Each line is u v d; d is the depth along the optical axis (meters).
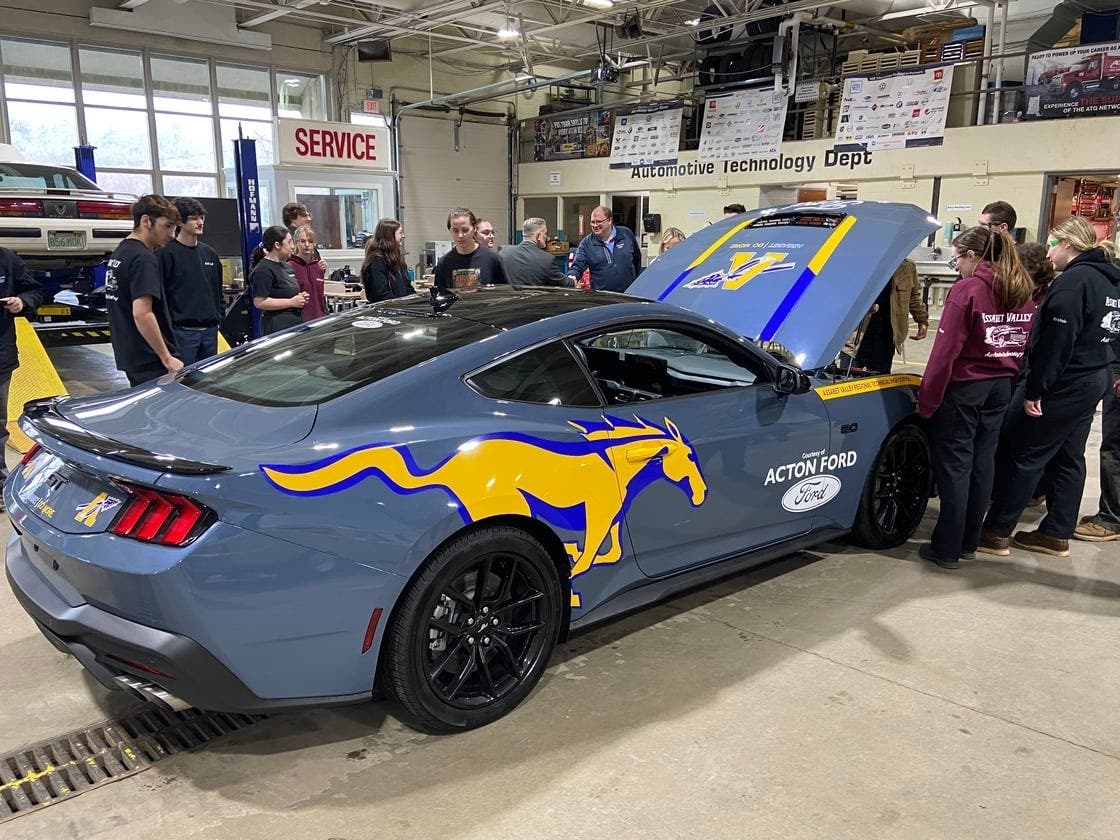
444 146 17.11
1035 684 2.81
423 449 2.30
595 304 2.97
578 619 2.74
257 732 2.50
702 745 2.43
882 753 2.40
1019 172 9.98
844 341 3.71
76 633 2.14
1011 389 3.81
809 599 3.47
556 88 18.22
